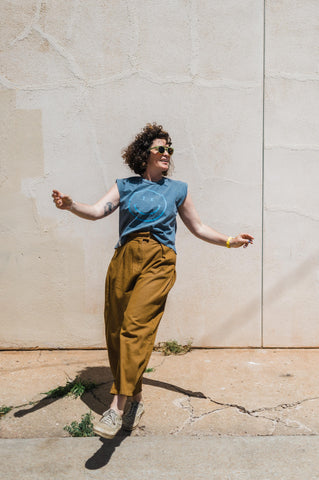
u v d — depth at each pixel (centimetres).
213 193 413
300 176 414
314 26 403
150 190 296
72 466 261
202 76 405
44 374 378
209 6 399
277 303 424
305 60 405
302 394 345
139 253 289
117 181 303
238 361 403
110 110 405
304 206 417
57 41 399
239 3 400
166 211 294
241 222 416
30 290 418
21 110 403
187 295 421
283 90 407
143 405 311
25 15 396
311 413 318
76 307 421
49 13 397
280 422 308
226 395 344
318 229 419
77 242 415
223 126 409
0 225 412
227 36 402
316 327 427
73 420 310
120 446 280
